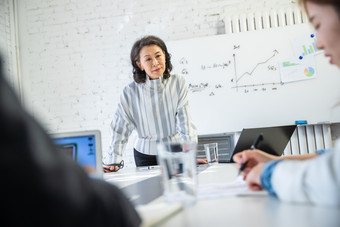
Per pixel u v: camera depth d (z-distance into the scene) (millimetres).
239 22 3410
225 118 3289
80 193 344
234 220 484
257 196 665
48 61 3918
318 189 509
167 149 697
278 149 1748
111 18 3816
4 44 3814
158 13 3715
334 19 621
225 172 1309
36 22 3957
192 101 3346
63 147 1132
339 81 3082
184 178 694
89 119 3814
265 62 3238
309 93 3143
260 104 3236
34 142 322
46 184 315
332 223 418
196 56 3355
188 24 3641
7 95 324
